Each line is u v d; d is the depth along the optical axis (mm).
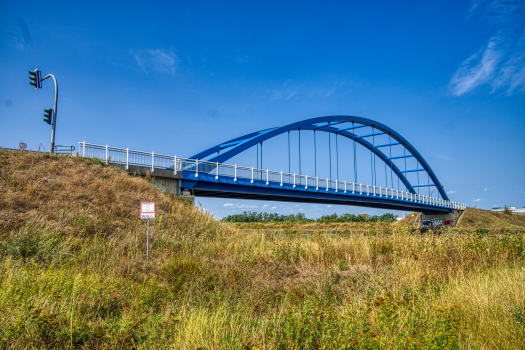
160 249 10328
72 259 8367
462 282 6379
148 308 5465
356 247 10672
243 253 10203
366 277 7547
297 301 6059
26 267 7184
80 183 13781
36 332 3943
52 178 13523
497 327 4309
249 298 6051
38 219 10250
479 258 8680
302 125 43438
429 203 57875
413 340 3592
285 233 14867
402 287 6301
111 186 14477
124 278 7395
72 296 5137
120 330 4109
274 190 29062
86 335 4172
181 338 4066
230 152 31203
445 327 4055
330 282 7266
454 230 12227
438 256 8812
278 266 8945
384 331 3963
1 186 11750
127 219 12336
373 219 63812
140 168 19000
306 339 3717
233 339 3957
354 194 38875
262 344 3707
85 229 10453
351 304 5207
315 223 49750
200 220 14695
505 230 11211
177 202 16297
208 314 5012
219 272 7668
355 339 3533
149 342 3920
